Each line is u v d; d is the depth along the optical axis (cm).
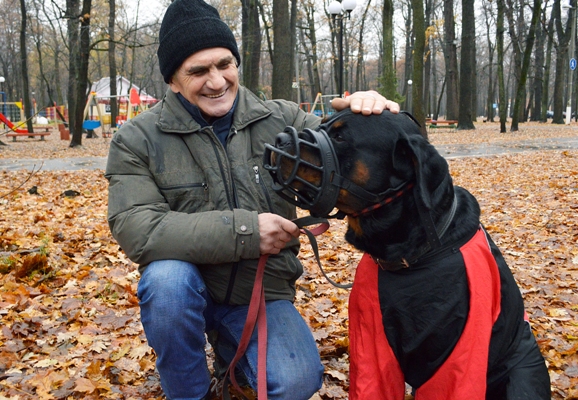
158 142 234
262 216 220
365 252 218
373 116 207
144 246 221
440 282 198
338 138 206
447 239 201
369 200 204
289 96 1597
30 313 370
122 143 234
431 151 202
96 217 683
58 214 700
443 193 202
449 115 3319
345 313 385
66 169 1227
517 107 2434
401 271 208
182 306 215
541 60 3925
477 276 196
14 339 330
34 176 1065
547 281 438
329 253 534
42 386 280
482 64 6425
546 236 568
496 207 730
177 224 219
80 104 1870
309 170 200
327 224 229
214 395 276
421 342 202
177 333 216
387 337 210
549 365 305
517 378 199
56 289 425
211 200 234
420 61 1524
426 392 205
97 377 290
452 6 3166
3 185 945
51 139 2662
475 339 193
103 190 909
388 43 1545
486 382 204
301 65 4594
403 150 202
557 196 765
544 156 1302
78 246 538
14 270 450
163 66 233
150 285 217
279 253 244
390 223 205
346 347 326
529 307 387
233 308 248
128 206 226
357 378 216
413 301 201
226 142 239
